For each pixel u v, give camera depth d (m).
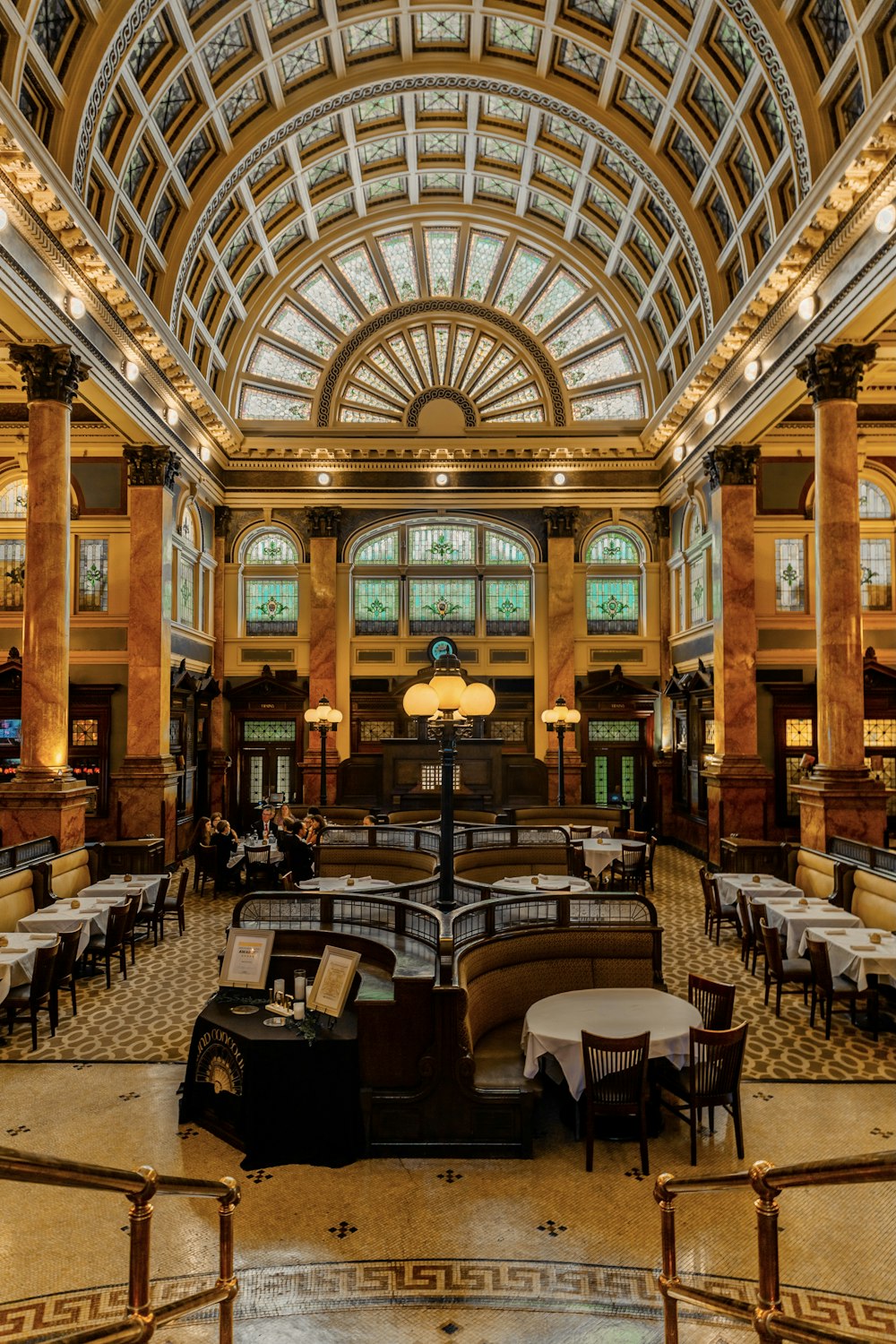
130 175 12.98
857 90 10.29
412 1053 5.77
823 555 11.45
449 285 20.70
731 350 14.37
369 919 7.37
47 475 11.31
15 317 10.51
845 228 10.41
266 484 20.53
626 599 20.89
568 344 20.77
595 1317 4.02
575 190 17.92
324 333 20.70
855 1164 2.14
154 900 11.22
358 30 14.60
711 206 15.09
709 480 16.97
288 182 16.80
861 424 16.91
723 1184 2.78
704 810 17.70
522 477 20.59
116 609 16.70
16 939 8.25
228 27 12.80
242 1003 6.38
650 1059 6.06
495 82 15.44
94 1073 6.91
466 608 20.98
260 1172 5.38
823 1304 4.08
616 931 7.15
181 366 15.52
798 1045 7.62
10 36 9.20
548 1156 5.62
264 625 20.77
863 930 8.52
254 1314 4.04
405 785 17.84
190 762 18.00
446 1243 4.61
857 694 11.24
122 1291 4.21
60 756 11.30
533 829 11.41
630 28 13.42
